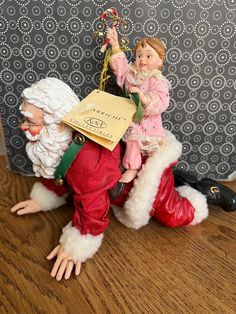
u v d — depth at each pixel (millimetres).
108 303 357
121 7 455
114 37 440
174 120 538
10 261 410
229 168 592
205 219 507
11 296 363
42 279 386
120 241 453
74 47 482
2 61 494
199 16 465
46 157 399
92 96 426
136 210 431
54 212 509
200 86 515
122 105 416
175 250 438
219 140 564
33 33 472
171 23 467
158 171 430
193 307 355
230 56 497
